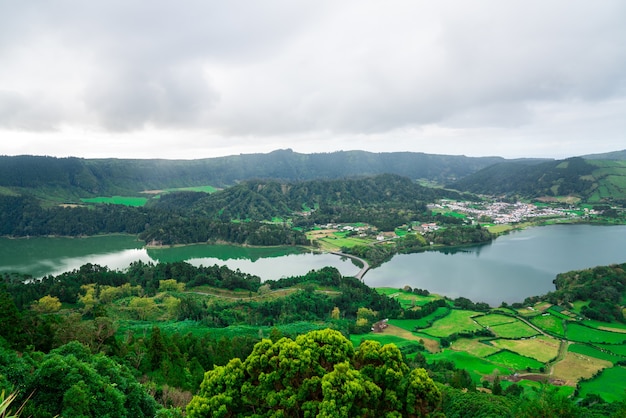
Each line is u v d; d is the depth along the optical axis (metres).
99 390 38.81
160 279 164.12
